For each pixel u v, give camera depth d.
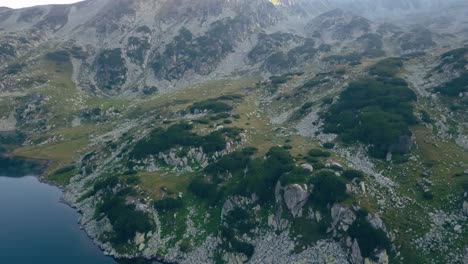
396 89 134.50
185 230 91.25
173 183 106.62
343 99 138.50
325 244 77.31
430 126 111.88
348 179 87.56
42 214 110.25
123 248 89.06
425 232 75.50
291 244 79.94
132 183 107.50
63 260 83.62
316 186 86.06
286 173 92.06
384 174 94.00
